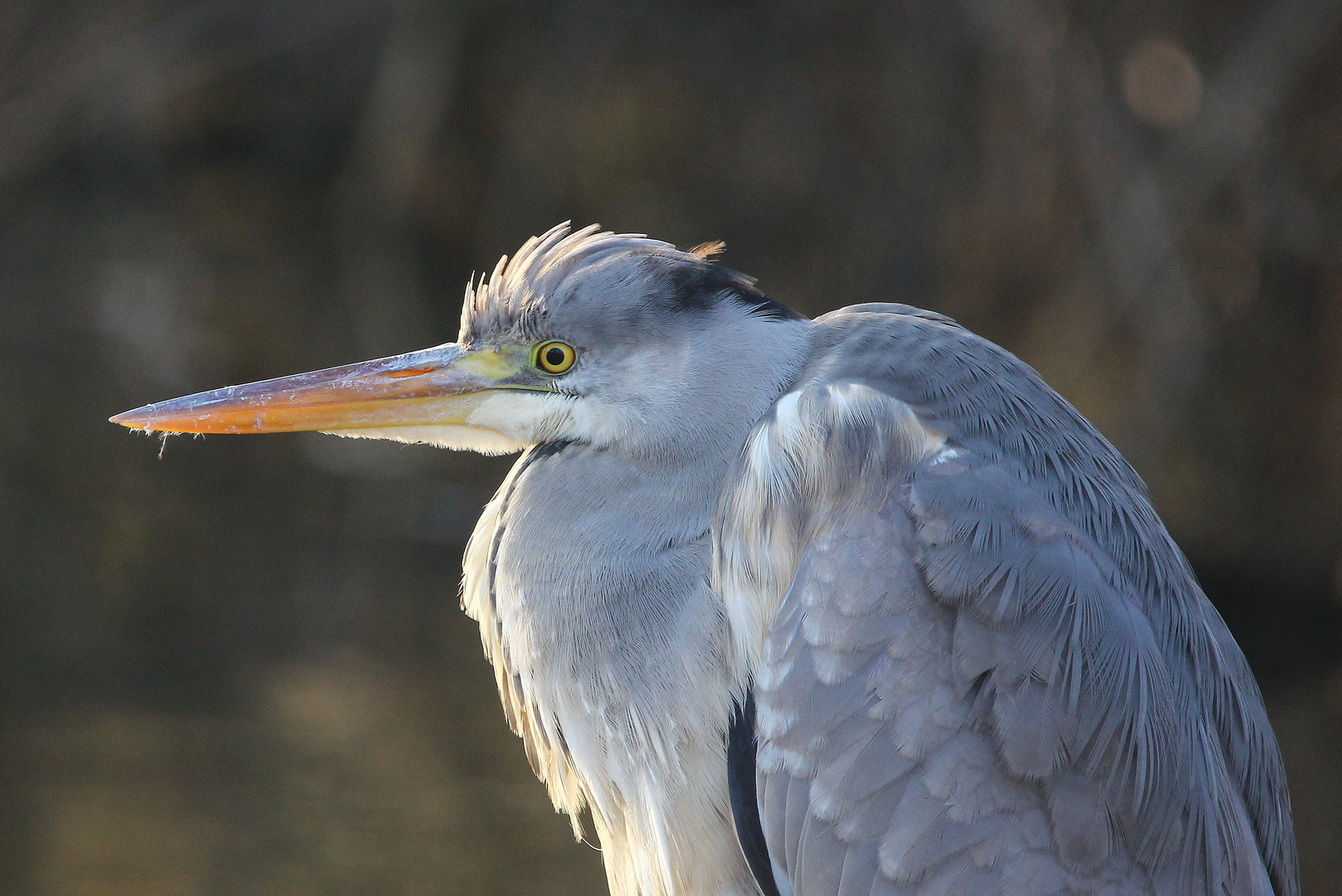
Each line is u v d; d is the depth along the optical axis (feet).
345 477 48.32
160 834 27.02
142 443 49.08
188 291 59.52
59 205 66.28
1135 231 44.45
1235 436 43.09
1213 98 44.21
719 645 14.37
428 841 27.25
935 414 14.14
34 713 32.42
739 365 15.12
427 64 63.10
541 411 15.64
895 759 12.62
